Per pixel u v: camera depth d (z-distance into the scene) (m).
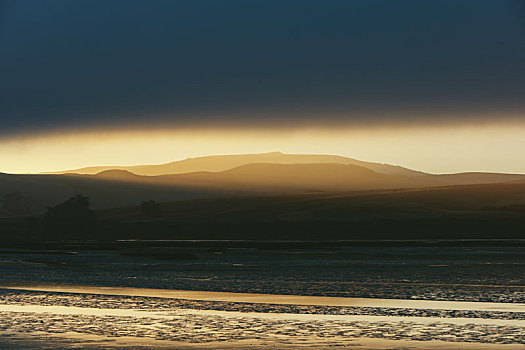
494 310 48.06
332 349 31.03
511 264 116.75
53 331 36.84
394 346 31.86
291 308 49.22
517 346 31.83
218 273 94.06
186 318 42.88
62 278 83.25
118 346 31.81
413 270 100.00
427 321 41.47
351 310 47.91
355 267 108.88
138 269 103.75
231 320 41.84
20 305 50.88
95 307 49.50
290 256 153.50
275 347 31.64
